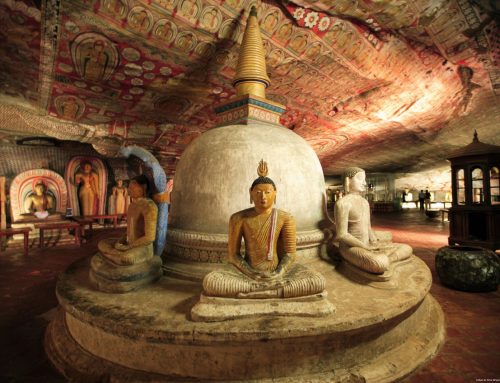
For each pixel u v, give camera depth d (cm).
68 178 1245
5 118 868
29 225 1022
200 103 826
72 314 318
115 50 591
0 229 927
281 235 340
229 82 730
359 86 862
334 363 286
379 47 721
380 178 2464
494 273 525
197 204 436
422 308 398
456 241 845
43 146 1192
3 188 973
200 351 272
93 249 916
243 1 538
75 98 749
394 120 1105
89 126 889
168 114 870
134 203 406
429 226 1473
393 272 393
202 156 453
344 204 452
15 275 649
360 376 279
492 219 779
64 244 984
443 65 826
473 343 361
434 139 1351
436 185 2345
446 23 647
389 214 2188
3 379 299
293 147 473
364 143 1399
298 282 299
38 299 512
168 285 382
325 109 987
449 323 415
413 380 291
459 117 1109
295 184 447
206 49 616
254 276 312
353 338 292
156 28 548
